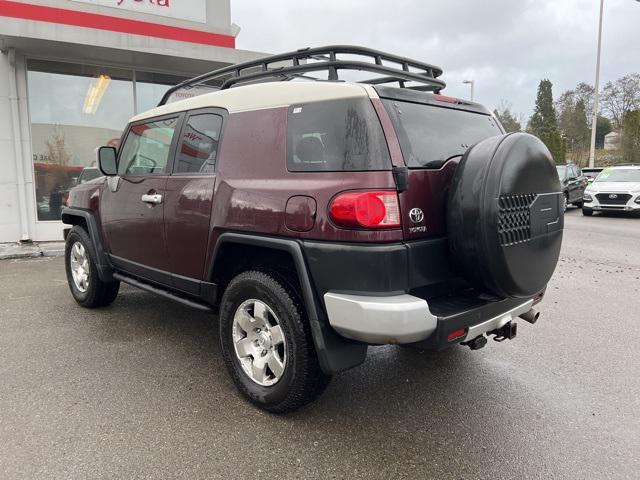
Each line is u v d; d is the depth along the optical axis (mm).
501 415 3031
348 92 2654
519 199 2650
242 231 2984
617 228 12367
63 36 7949
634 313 5188
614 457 2602
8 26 7586
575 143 48781
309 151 2729
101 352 3920
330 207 2545
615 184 15094
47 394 3207
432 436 2791
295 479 2395
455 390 3363
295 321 2740
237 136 3162
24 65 8656
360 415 3012
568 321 4902
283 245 2725
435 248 2643
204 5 10031
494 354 4020
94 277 4801
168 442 2682
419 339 2432
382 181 2455
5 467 2438
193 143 3535
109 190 4395
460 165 2670
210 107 3451
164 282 3801
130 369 3609
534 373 3654
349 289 2504
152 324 4613
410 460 2562
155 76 9906
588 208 15195
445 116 3051
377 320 2383
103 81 9445
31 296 5566
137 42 8516
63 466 2455
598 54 27391
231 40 10336
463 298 2752
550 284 6516
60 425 2832
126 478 2375
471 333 2613
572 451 2654
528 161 2703
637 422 2965
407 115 2754
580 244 9891
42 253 8156
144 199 3828
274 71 3244
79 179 9414
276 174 2863
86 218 4684
